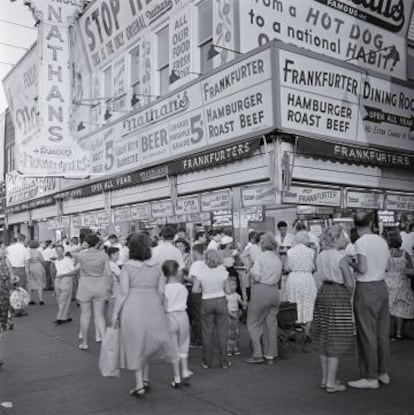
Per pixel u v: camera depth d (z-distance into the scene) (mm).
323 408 4875
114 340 5246
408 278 8086
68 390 5645
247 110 9930
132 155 14188
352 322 5363
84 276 7922
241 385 5723
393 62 13602
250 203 10008
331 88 10133
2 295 6922
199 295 7738
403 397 5172
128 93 15070
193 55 12211
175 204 12406
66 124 14508
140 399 5270
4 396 5457
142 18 14164
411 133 11836
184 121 11938
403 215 12203
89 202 17641
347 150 10242
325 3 11969
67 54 14789
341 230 5762
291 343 7609
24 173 13758
